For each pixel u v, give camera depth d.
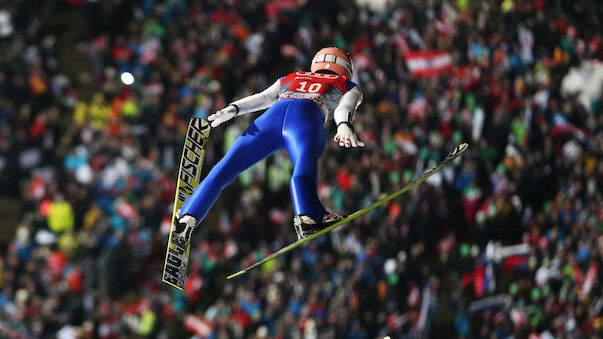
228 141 69.56
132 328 58.44
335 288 60.19
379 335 59.06
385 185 68.31
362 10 88.31
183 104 72.06
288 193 69.44
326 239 63.56
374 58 82.69
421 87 80.62
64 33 87.31
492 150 73.88
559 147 75.56
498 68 81.38
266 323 58.16
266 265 62.19
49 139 70.94
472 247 67.62
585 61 87.19
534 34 86.31
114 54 77.38
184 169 20.12
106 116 70.69
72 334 54.69
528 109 77.00
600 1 97.31
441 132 74.25
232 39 81.81
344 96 20.08
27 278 58.16
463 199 70.06
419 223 65.94
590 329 60.34
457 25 86.06
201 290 61.66
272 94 20.78
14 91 73.44
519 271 66.31
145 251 61.16
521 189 71.00
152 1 85.38
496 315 63.28
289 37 85.69
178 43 79.12
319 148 19.66
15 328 54.59
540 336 61.50
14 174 69.31
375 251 63.12
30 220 62.56
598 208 68.00
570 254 64.50
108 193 64.50
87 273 59.31
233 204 67.81
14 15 82.75
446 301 64.50
